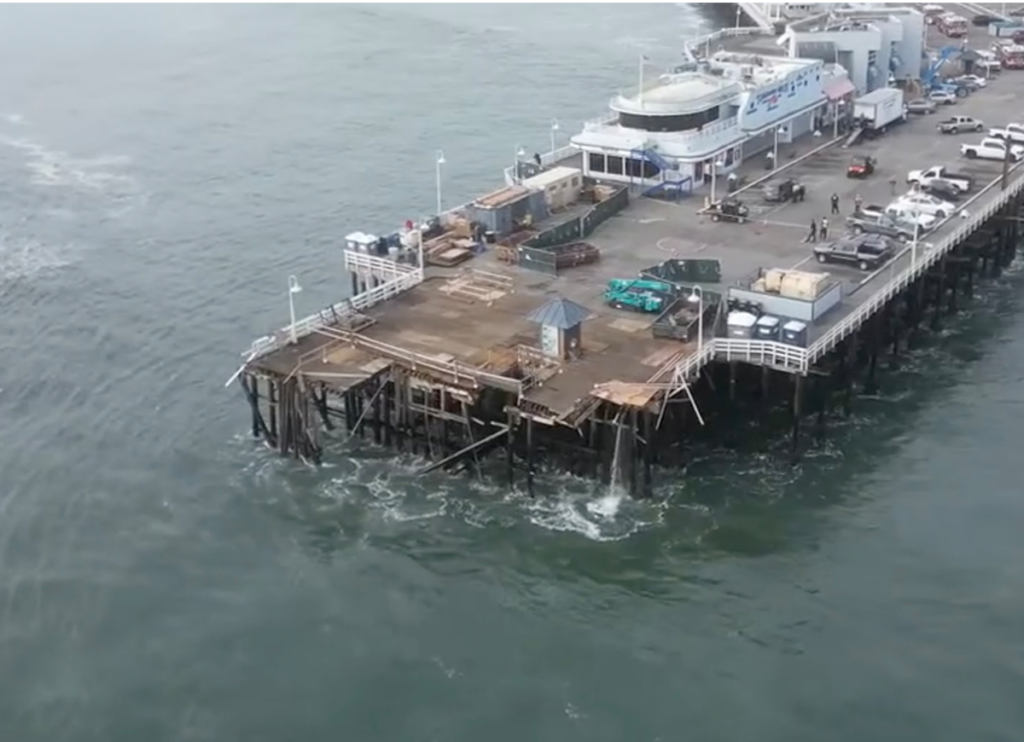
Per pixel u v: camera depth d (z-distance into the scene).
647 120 110.25
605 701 61.09
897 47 141.00
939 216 100.25
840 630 65.56
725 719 59.81
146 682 62.97
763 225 102.00
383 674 63.25
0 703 61.62
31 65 199.12
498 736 59.09
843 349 85.44
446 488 78.12
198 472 81.31
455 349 79.81
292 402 80.00
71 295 109.56
